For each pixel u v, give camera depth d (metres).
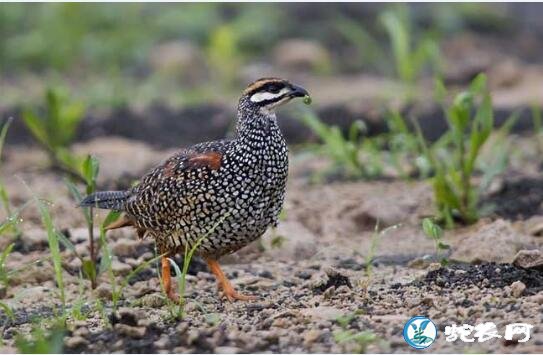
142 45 27.64
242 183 10.34
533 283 10.53
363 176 16.25
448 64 26.09
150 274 11.74
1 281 11.27
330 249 12.73
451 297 10.20
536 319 9.44
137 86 24.77
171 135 20.78
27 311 10.52
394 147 15.95
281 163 10.56
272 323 9.59
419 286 10.74
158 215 10.59
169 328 9.59
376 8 29.48
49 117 17.50
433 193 14.51
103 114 21.39
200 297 10.96
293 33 28.61
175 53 26.59
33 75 26.72
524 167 16.30
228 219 10.38
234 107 21.66
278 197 10.63
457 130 13.27
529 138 18.83
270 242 12.84
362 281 10.95
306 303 10.41
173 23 28.75
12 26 28.70
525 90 22.92
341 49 28.03
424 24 28.75
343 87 24.39
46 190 15.82
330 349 8.95
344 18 29.03
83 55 27.56
